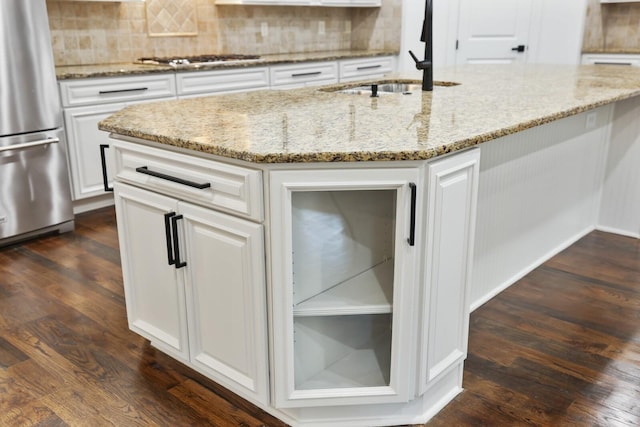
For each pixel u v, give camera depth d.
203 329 1.83
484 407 1.85
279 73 4.46
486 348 2.20
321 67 4.77
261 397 1.72
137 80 3.68
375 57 5.27
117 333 2.31
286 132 1.72
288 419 1.77
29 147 3.13
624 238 3.39
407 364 1.67
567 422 1.77
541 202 2.86
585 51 5.32
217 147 1.53
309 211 1.66
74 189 3.56
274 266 1.54
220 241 1.65
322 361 1.83
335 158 1.44
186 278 1.80
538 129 2.64
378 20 5.56
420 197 1.53
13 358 2.13
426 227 1.58
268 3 4.59
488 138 1.69
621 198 3.42
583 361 2.11
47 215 3.31
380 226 1.80
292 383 1.66
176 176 1.71
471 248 1.81
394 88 3.18
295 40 5.32
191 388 1.96
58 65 3.89
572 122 2.94
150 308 2.00
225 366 1.81
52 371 2.05
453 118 1.95
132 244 1.97
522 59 5.56
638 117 3.26
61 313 2.46
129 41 4.22
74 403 1.87
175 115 2.06
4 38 2.91
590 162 3.28
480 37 5.56
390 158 1.46
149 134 1.73
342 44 5.78
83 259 3.03
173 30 4.45
